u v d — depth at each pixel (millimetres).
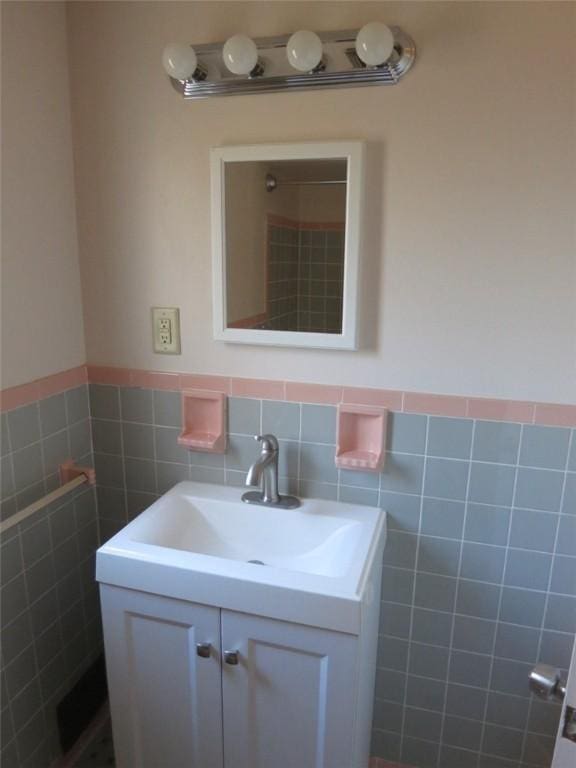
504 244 1174
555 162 1113
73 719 1564
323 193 1233
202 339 1428
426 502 1351
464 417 1276
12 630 1338
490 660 1403
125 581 1173
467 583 1371
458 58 1120
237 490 1476
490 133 1135
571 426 1213
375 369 1315
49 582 1455
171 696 1240
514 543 1313
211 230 1335
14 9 1194
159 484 1567
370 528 1283
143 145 1352
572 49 1063
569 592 1304
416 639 1447
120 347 1499
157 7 1271
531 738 1421
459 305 1229
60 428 1454
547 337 1191
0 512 1275
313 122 1230
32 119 1271
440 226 1202
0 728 1322
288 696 1139
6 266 1238
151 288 1434
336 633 1049
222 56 1190
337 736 1126
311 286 1283
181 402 1482
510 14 1080
